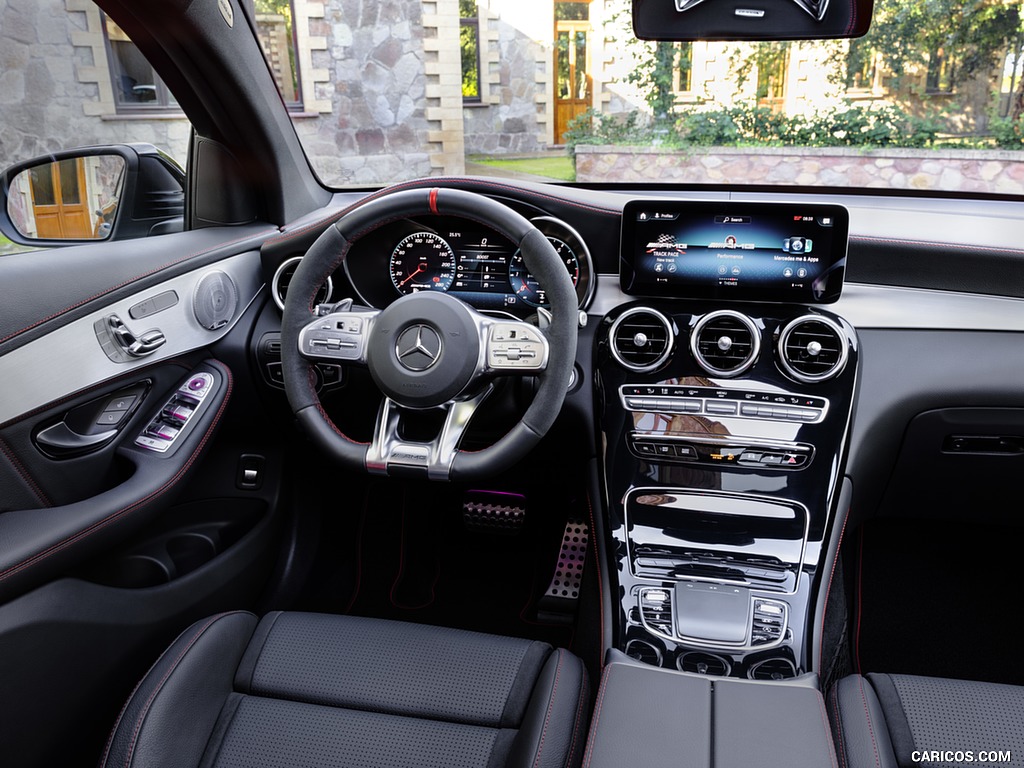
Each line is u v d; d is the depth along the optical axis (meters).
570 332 1.27
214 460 1.90
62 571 1.23
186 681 1.08
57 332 1.36
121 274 1.51
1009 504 1.74
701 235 1.61
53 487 1.38
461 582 2.15
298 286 1.34
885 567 2.11
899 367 1.64
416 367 1.25
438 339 1.25
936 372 1.63
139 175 1.91
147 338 1.52
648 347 1.66
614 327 1.66
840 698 1.08
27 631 1.14
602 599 1.49
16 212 1.75
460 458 1.29
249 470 1.90
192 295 1.65
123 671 1.36
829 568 1.46
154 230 1.98
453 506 2.19
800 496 1.53
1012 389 1.60
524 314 1.75
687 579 1.44
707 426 1.59
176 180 2.00
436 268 1.76
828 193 2.15
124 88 1.87
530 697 1.11
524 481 1.97
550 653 1.21
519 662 1.17
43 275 1.37
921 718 1.01
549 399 1.26
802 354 1.59
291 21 6.61
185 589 1.56
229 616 1.24
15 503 1.32
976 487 1.73
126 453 1.50
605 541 1.55
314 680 1.14
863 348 1.66
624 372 1.66
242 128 1.80
